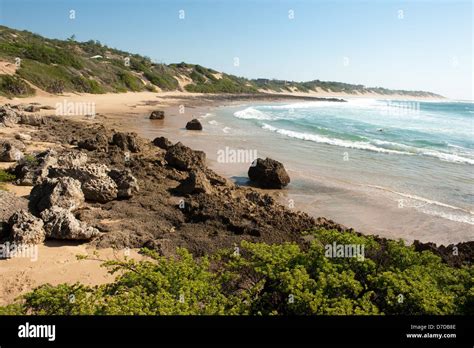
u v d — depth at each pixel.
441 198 17.83
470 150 29.86
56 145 23.84
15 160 19.38
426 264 8.71
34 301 7.11
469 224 14.91
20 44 68.62
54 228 11.96
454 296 7.36
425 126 46.22
